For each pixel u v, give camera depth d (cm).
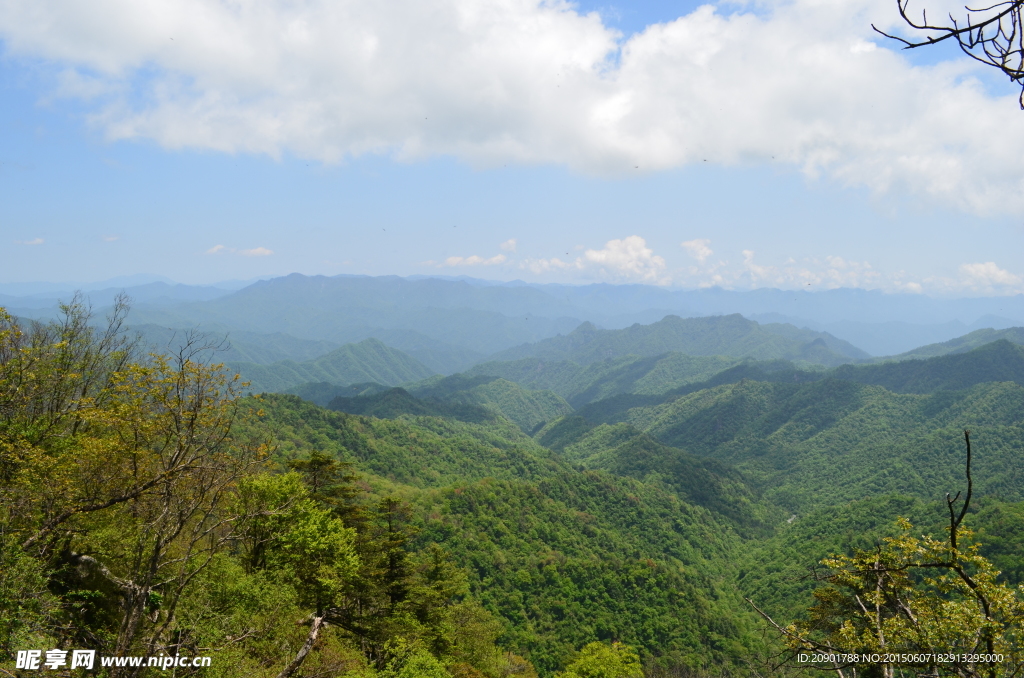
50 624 1445
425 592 3281
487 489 13500
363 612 2830
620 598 9638
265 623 1855
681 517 16625
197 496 1466
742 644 8612
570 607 9350
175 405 1479
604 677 5500
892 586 1082
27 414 1992
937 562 1009
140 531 1583
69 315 2459
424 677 2559
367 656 2770
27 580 1388
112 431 1848
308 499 2678
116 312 2791
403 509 3566
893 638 1002
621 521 15662
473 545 10794
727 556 16000
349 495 3284
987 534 8306
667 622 8962
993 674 921
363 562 3083
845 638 1048
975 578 954
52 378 2141
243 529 1800
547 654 8212
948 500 956
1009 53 354
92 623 1661
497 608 9131
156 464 1591
